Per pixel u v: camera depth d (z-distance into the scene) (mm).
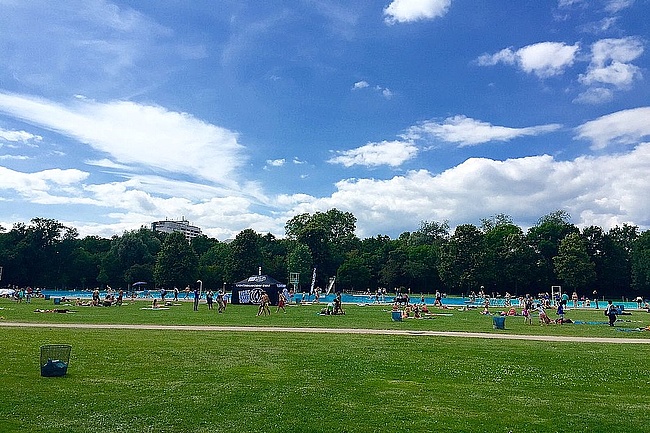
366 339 27203
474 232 107000
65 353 16641
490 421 12039
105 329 30906
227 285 114688
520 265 105625
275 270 119375
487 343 26141
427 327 35469
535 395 14609
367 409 12867
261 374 16953
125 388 14695
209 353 21219
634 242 111812
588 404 13688
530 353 22391
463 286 108625
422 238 147500
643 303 79188
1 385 14773
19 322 34844
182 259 111125
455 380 16469
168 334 28531
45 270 117438
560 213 130125
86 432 10945
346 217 148500
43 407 12641
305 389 14867
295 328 33469
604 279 107688
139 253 120875
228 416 12156
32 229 118062
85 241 136875
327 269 125500
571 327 37656
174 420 11812
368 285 121375
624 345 26078
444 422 11898
